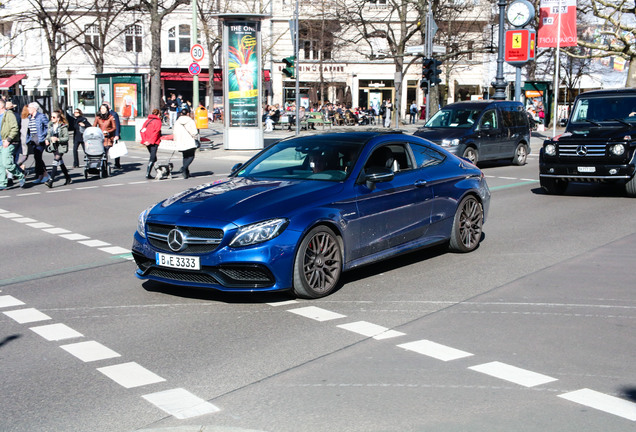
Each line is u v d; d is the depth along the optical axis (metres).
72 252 9.75
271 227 6.68
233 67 26.52
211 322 6.36
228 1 51.78
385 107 47.41
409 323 6.25
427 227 8.52
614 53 34.88
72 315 6.68
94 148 18.34
